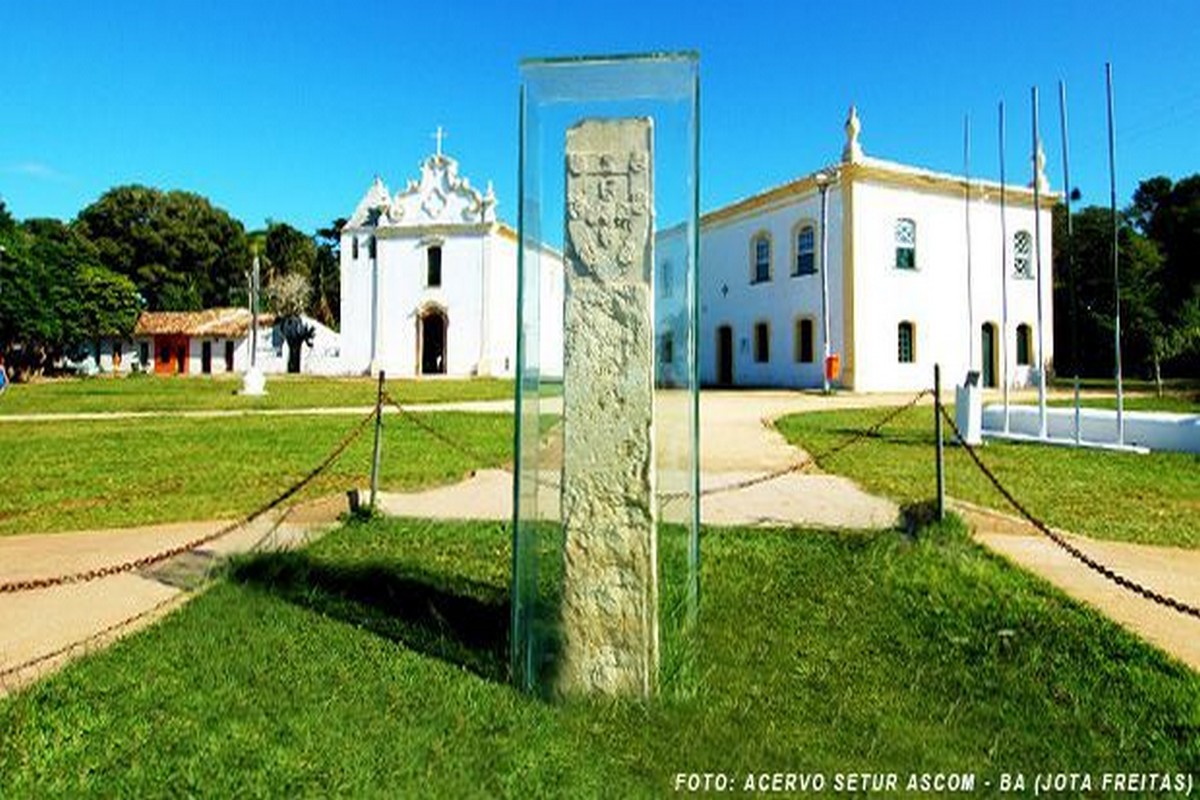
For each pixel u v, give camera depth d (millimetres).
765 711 3426
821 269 28656
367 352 42719
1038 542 6277
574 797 2777
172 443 12734
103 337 49375
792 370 30250
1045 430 12852
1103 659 3883
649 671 3479
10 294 37625
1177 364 31875
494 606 4723
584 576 3510
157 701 3422
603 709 3398
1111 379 33094
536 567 3816
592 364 3488
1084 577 5301
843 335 27891
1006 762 3039
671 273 3863
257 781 2818
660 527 4188
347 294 43031
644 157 3453
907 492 8297
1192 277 37875
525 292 3766
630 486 3475
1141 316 31766
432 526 6746
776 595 4941
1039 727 3285
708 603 4746
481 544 6195
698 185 3750
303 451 11805
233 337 49219
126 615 4520
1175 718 3307
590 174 3484
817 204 28922
